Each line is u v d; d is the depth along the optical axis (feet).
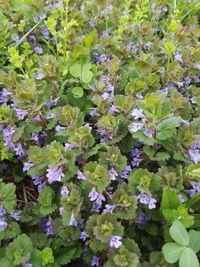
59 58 0.81
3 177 0.75
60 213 0.59
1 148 0.70
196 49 0.77
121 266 0.51
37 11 0.91
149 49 0.85
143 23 0.86
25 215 0.64
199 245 0.54
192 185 0.59
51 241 0.61
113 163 0.59
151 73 0.74
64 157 0.59
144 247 0.62
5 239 0.61
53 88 0.71
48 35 0.90
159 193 0.59
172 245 0.52
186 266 0.50
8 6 0.94
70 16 0.86
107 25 0.93
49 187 0.61
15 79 0.73
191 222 0.56
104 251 0.57
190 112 0.69
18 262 0.53
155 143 0.62
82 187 0.58
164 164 0.63
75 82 0.75
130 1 0.95
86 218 0.60
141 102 0.60
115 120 0.62
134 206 0.55
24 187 0.75
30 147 0.63
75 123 0.64
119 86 0.74
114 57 0.74
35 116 0.67
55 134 0.67
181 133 0.62
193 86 0.75
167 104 0.62
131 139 0.65
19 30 0.86
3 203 0.58
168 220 0.56
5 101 0.74
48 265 0.58
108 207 0.56
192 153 0.61
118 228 0.53
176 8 0.94
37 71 0.75
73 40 0.81
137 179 0.56
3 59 0.85
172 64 0.75
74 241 0.60
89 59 0.78
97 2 0.90
